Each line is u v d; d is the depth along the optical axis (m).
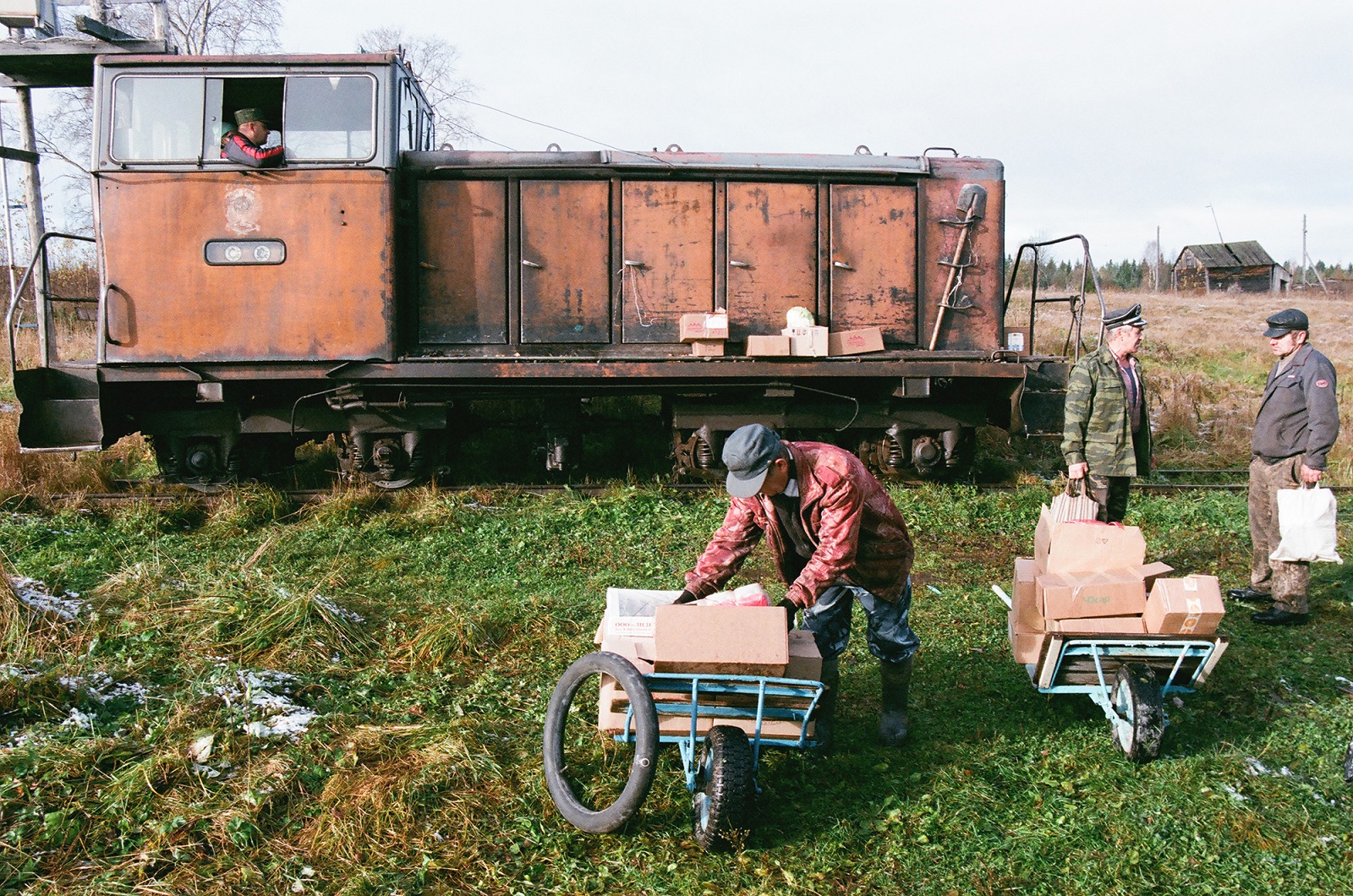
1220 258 52.47
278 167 7.28
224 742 3.82
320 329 7.39
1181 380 13.81
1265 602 6.04
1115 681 4.07
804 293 8.31
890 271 8.39
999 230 8.49
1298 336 5.74
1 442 8.20
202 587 5.53
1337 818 3.63
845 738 4.16
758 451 3.41
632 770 3.25
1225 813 3.60
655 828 3.43
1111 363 5.54
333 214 7.36
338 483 8.03
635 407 10.25
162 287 7.27
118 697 4.23
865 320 8.38
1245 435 11.63
